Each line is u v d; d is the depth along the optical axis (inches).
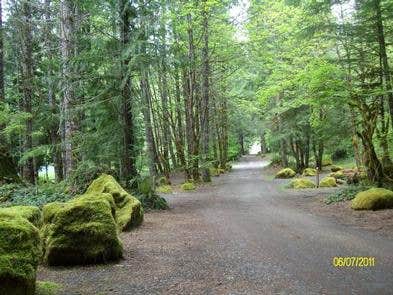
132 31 607.8
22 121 716.7
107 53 596.4
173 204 703.1
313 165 1425.9
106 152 609.9
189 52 1000.2
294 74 863.1
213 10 1035.3
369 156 651.5
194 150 1116.5
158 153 1317.7
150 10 619.8
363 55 634.2
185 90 1158.3
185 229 458.9
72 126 650.2
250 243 378.6
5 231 210.5
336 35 655.1
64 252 304.0
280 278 270.1
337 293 238.4
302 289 246.8
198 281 265.9
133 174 641.0
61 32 762.2
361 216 495.2
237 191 900.0
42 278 275.9
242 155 2925.7
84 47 664.4
